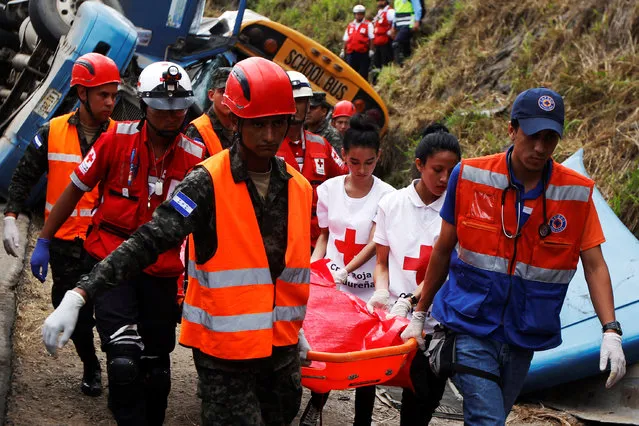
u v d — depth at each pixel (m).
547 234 3.16
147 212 3.70
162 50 9.00
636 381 4.80
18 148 7.72
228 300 2.74
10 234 4.36
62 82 7.67
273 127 2.75
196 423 4.30
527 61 10.10
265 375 2.92
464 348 3.22
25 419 4.02
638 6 8.98
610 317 3.16
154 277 3.66
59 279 4.42
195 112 8.90
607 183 7.15
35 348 4.98
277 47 10.27
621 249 5.36
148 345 3.70
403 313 3.80
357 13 15.48
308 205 2.95
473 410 3.16
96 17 7.66
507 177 3.18
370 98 10.58
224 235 2.74
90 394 4.43
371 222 4.41
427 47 12.65
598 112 8.24
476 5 12.07
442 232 3.34
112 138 3.66
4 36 10.44
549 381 5.00
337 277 4.26
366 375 3.35
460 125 10.03
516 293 3.19
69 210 3.86
